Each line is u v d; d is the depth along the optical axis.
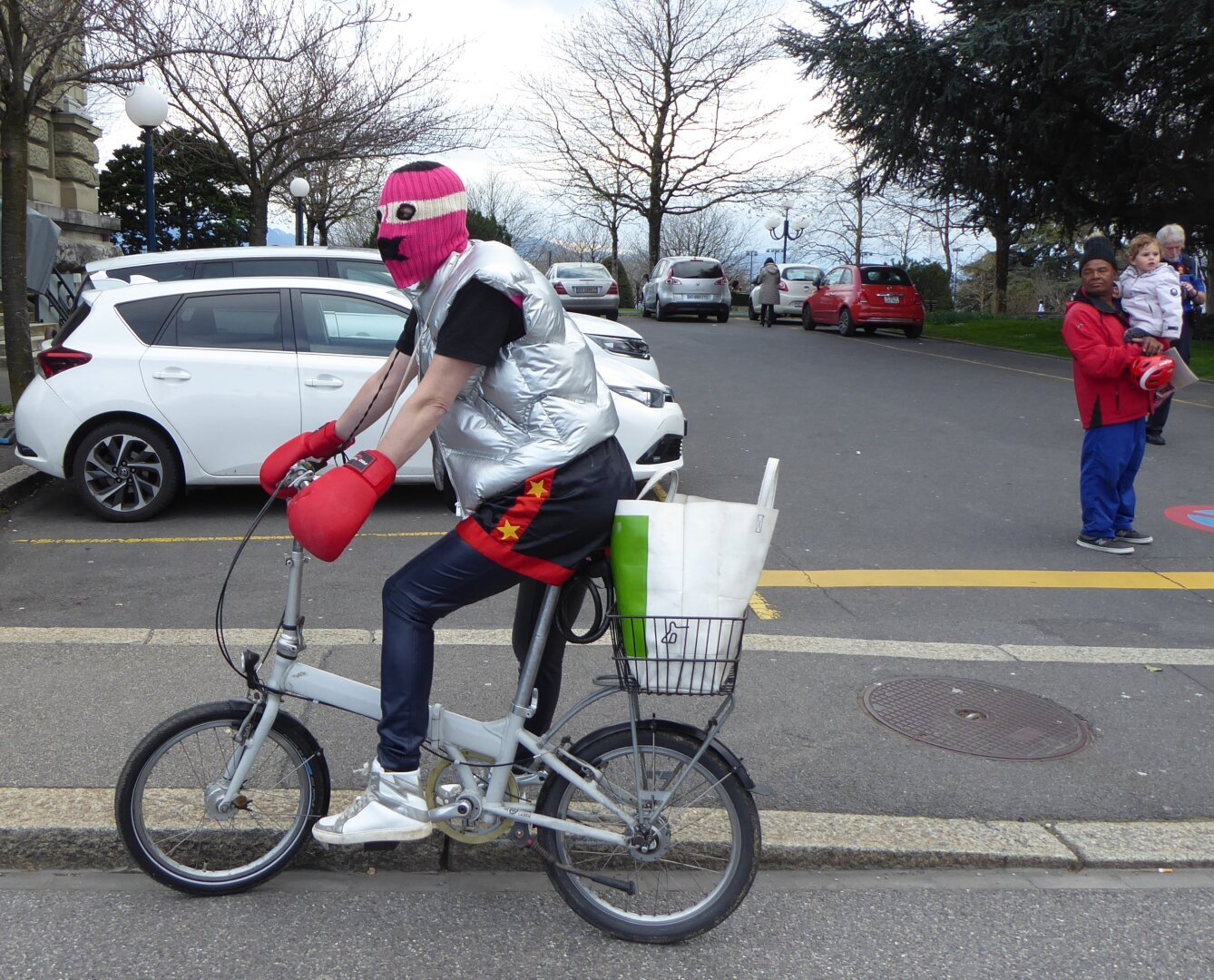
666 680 2.87
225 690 4.66
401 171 2.78
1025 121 20.91
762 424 12.04
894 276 22.91
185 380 7.64
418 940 3.14
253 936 3.13
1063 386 15.11
